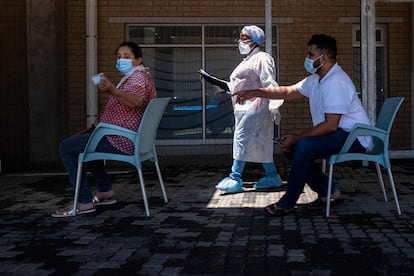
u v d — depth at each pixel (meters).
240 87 6.65
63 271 3.80
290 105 10.79
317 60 5.41
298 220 5.22
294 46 10.77
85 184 5.66
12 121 10.53
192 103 10.90
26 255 4.19
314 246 4.32
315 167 5.77
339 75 5.37
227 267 3.84
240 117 6.72
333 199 5.75
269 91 5.93
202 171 8.95
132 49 5.65
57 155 10.62
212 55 10.87
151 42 10.83
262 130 6.71
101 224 5.16
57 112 10.61
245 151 6.71
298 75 10.78
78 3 10.65
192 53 10.87
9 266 3.93
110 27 10.69
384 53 10.88
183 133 10.92
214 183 7.62
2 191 7.25
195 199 6.39
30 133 10.57
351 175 8.09
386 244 4.34
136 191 7.01
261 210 5.70
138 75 5.59
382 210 5.59
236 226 5.02
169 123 10.90
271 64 6.57
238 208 5.82
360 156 5.37
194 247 4.34
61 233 4.84
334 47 5.45
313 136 5.30
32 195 6.91
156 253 4.19
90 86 10.05
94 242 4.53
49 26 10.49
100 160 6.05
